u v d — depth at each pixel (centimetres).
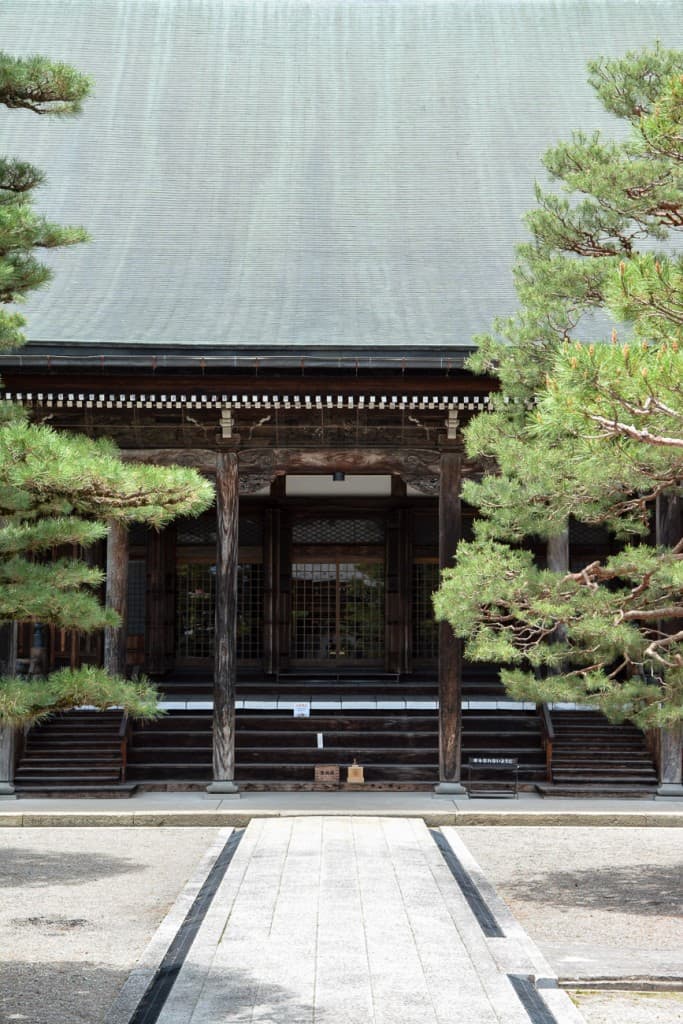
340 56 3203
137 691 1142
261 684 2731
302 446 2180
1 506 1112
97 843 1811
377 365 2059
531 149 2902
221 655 2158
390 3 3344
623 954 1157
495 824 1969
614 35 3247
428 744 2294
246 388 2098
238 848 1670
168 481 1089
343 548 2905
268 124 2981
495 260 2550
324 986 1014
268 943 1156
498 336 2188
